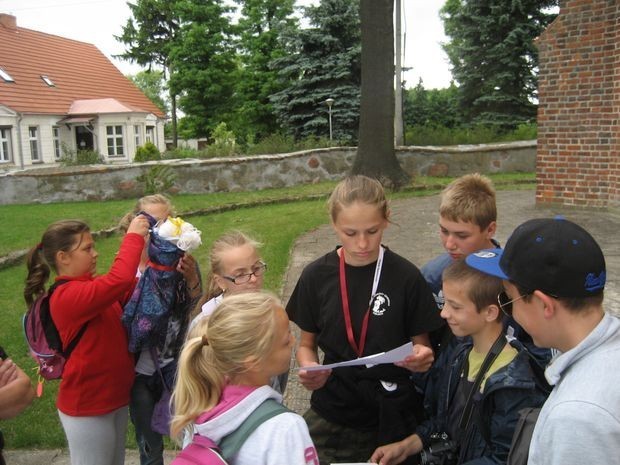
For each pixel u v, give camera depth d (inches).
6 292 254.5
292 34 943.0
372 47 490.0
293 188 538.3
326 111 894.4
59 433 139.9
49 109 1164.5
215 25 1232.8
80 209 450.3
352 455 90.4
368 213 82.9
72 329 96.7
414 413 90.7
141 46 1440.7
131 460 131.8
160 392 107.8
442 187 510.9
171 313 105.1
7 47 1185.4
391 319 87.9
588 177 362.0
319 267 93.7
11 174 499.5
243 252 97.5
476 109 948.0
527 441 58.6
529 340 79.8
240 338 61.5
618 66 336.2
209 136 1278.3
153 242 103.4
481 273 74.4
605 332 50.1
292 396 150.7
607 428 44.9
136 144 1315.2
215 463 58.6
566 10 352.5
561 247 51.3
